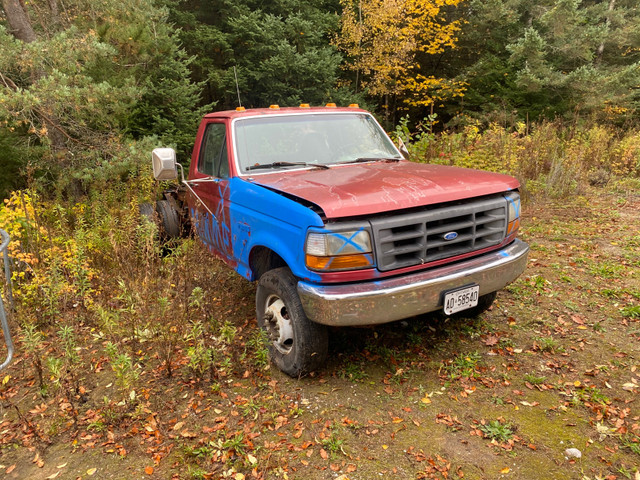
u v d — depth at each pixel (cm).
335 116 478
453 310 329
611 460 271
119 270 538
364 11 1861
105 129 936
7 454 311
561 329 425
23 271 529
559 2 1670
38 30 1043
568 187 933
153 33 1122
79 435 323
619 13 1945
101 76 984
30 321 469
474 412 318
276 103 1598
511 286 517
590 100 1639
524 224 762
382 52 1900
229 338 375
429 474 266
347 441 295
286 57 1470
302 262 313
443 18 1983
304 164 421
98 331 466
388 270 311
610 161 1179
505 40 1994
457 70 2238
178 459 290
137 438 314
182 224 630
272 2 1744
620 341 402
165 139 1152
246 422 318
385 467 273
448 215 330
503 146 1002
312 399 339
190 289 472
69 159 867
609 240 669
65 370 385
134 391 347
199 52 1595
